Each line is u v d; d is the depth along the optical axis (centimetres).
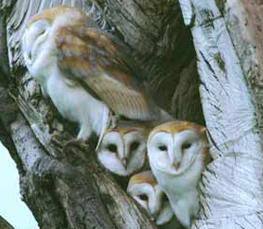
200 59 1034
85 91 1133
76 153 1063
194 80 1192
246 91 997
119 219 1041
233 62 1008
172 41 1180
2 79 1238
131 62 1173
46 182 1078
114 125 1121
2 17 1250
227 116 1005
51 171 1073
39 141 1188
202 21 1033
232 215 979
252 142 984
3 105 1227
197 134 1046
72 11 1178
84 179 1056
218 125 1010
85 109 1136
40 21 1161
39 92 1178
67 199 1057
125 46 1188
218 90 1016
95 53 1145
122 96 1130
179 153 1034
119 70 1145
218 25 1023
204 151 1036
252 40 977
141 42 1189
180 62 1194
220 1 1003
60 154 1116
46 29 1157
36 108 1178
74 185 1056
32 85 1184
